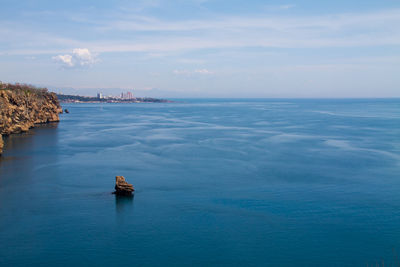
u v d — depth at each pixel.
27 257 36.06
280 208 48.50
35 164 72.75
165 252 37.38
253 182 60.72
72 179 61.97
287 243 39.09
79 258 36.09
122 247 38.22
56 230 41.78
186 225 43.34
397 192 55.06
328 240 39.69
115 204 49.97
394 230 41.88
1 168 68.94
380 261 35.66
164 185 59.00
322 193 54.66
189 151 89.38
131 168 70.50
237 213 46.81
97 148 92.94
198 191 55.75
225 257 36.50
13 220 44.19
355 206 49.19
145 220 44.72
